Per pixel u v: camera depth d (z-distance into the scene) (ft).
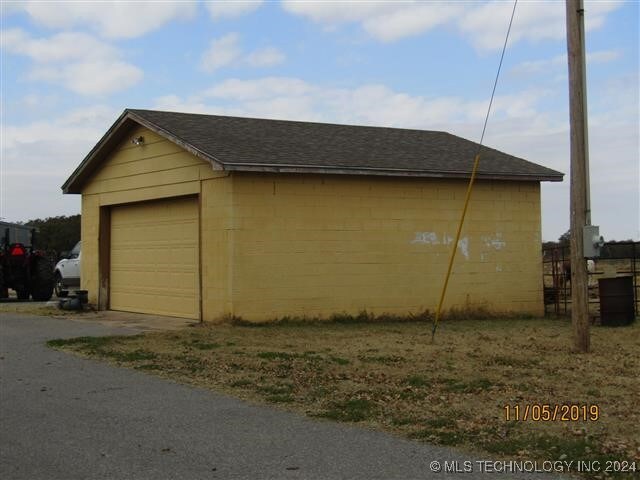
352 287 51.98
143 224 58.80
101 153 60.95
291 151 51.78
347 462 19.56
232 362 34.58
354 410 25.04
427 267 55.01
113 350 38.32
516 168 59.41
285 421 23.88
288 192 49.83
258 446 21.07
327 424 23.47
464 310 56.59
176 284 54.85
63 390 28.89
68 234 169.48
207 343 40.70
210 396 27.66
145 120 54.19
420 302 54.60
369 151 56.39
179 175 52.95
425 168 54.19
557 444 20.92
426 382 29.71
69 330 46.88
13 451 20.70
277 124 60.85
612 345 41.16
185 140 50.11
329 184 51.37
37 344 40.93
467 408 25.38
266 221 49.03
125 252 61.11
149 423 23.73
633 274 60.49
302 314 50.11
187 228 53.78
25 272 76.89
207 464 19.47
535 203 60.39
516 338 44.04
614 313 52.13
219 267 49.16
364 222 52.60
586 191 38.14
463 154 61.31
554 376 31.17
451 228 56.18
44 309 62.64
